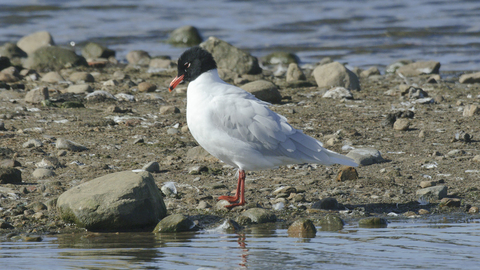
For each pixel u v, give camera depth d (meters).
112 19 47.34
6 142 14.27
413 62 28.31
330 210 10.45
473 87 22.56
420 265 7.30
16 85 20.23
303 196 11.02
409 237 8.73
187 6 54.12
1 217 9.76
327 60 30.83
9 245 8.39
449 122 17.06
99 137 15.12
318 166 13.23
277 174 12.73
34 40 31.80
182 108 18.47
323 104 19.41
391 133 15.93
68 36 40.12
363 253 7.86
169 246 8.30
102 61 27.84
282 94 20.75
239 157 10.34
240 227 9.46
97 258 7.67
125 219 9.30
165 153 14.00
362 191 11.52
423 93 20.42
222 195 10.88
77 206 9.34
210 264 7.40
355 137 15.43
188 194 11.17
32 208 10.13
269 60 32.22
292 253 7.89
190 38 38.84
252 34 41.69
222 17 48.53
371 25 43.59
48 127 15.87
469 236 8.77
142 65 28.12
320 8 52.16
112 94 19.84
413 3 53.03
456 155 13.80
